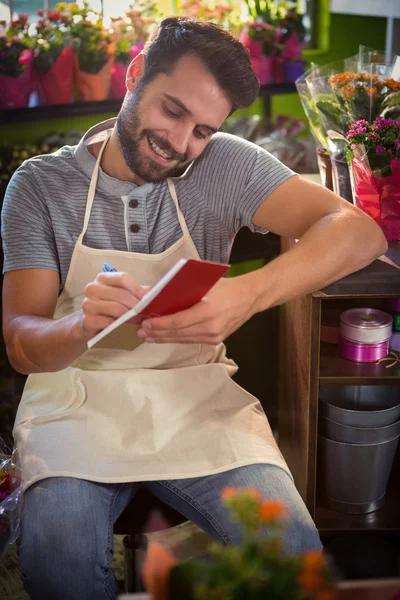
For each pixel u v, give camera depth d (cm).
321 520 191
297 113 260
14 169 232
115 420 161
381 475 190
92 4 236
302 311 188
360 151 177
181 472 153
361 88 191
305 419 186
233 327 149
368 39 259
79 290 167
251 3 246
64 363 152
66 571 139
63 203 163
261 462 153
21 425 163
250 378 269
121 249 167
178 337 143
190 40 146
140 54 156
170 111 150
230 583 83
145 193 165
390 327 184
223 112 153
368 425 185
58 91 227
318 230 161
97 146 165
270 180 167
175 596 88
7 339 156
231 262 236
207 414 165
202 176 169
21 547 142
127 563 174
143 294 136
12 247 161
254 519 87
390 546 193
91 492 149
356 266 163
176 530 214
